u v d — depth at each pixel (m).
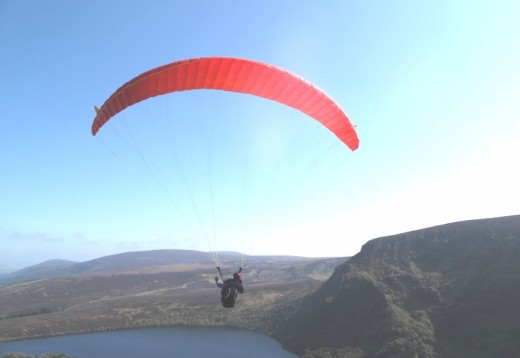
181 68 12.13
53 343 91.38
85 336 98.81
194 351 78.88
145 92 12.58
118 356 77.00
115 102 12.61
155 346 84.75
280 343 80.50
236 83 13.23
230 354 75.25
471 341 52.03
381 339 59.38
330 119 15.13
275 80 13.23
